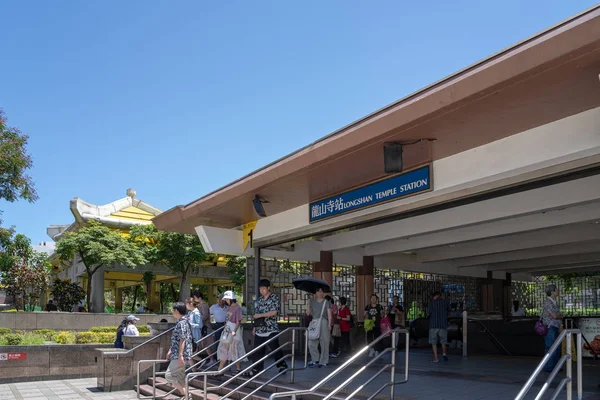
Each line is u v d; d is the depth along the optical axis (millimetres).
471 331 16281
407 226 14070
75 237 25953
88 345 13844
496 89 6289
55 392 11648
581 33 5312
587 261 21422
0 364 12867
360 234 15383
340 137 8492
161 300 39188
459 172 8711
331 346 14359
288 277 15797
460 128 7609
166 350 12586
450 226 12742
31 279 25250
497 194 8648
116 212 30062
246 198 11656
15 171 19828
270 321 10609
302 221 12469
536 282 27531
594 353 12555
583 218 12578
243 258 29984
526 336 14945
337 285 17578
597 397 7398
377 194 10125
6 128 20141
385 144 8219
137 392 10984
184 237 27266
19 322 19641
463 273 22688
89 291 26672
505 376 9875
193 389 10695
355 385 9148
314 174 9875
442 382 9281
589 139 7000
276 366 11375
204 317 13062
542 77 5988
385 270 19484
